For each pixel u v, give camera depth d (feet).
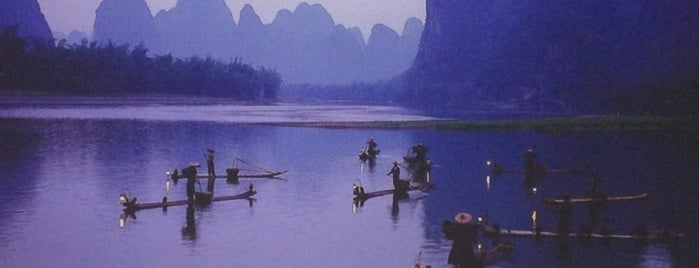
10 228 85.25
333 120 378.53
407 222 92.17
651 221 93.71
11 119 325.21
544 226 90.22
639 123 306.76
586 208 104.68
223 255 73.31
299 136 253.44
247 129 285.84
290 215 96.02
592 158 180.34
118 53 643.45
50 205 101.55
